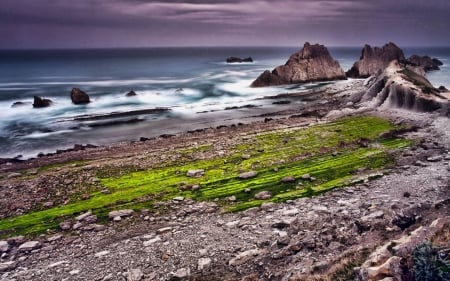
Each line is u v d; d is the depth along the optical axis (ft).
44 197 108.17
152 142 163.32
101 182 117.50
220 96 289.74
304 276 61.00
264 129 176.14
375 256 54.95
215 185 113.09
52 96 286.25
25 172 129.59
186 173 122.21
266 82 340.18
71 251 81.10
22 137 180.75
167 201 103.96
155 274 70.54
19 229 91.81
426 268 44.78
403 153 134.31
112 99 273.95
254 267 69.92
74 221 94.48
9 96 286.05
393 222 79.77
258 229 85.30
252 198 104.17
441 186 103.91
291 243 76.18
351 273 55.52
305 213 91.81
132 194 108.78
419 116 180.86
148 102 265.13
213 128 186.50
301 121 189.26
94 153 150.00
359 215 87.30
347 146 143.64
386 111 195.52
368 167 122.83
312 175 117.91
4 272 73.77
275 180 115.03
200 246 79.71
